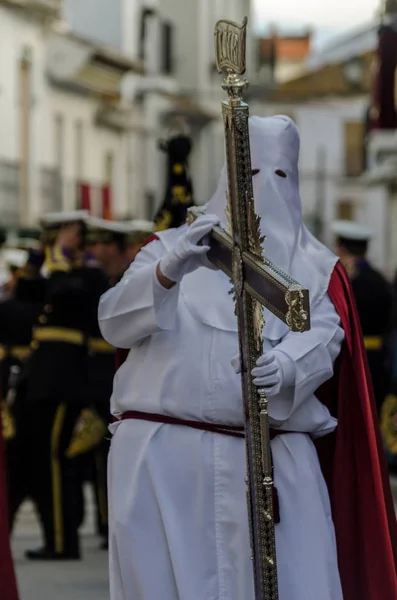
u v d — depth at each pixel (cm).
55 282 2214
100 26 9844
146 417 1253
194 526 1224
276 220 1263
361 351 1274
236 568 1214
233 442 1230
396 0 5297
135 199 10100
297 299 1063
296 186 1284
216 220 1209
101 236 2478
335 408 1292
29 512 2958
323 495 1243
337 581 1226
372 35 14725
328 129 15262
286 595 1203
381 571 1257
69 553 2273
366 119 7481
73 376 2211
